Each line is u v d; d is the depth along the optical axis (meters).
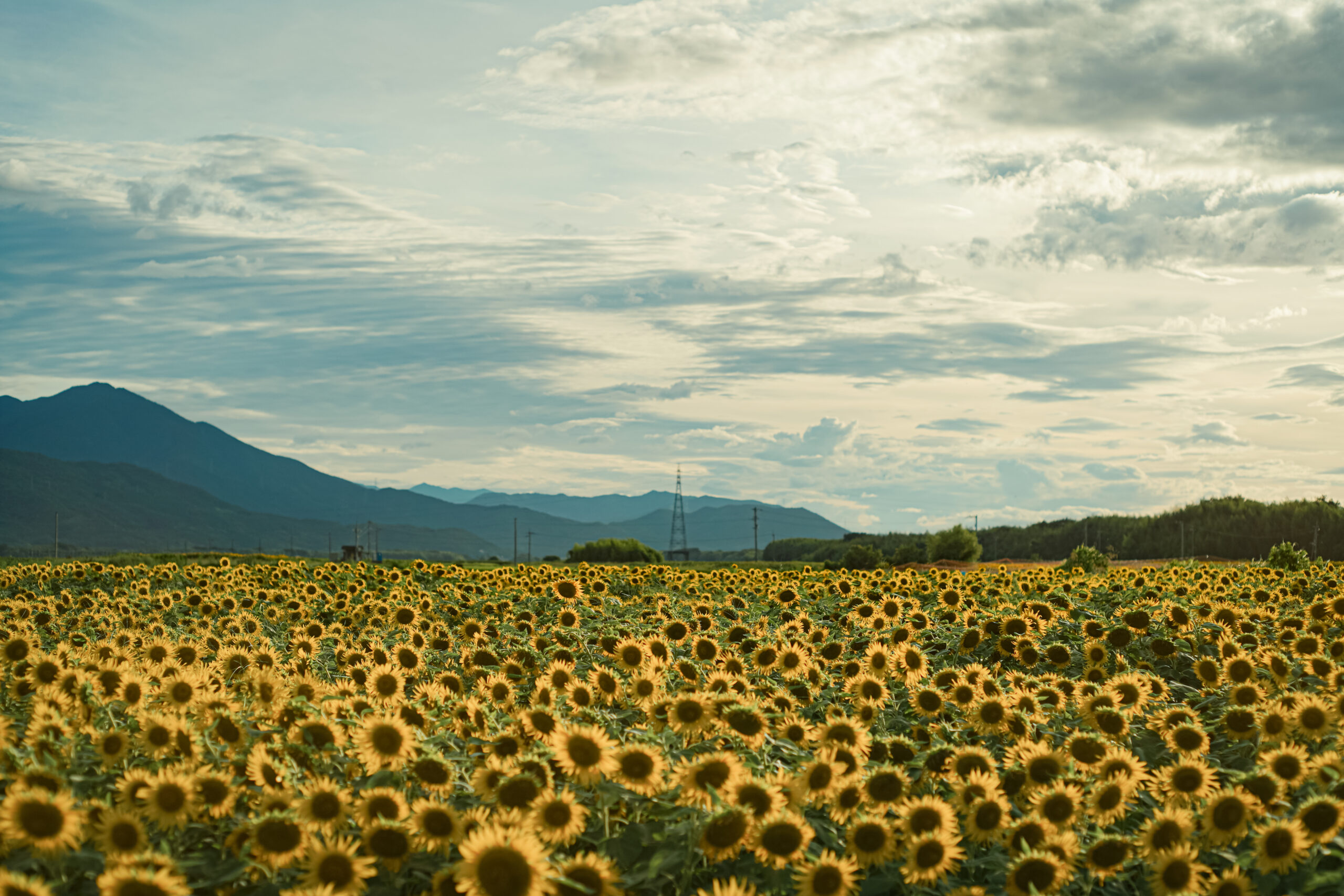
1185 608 13.37
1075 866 5.77
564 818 5.41
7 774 5.60
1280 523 104.00
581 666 10.91
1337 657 11.17
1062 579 19.97
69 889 4.99
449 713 7.57
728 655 10.55
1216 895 5.59
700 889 5.46
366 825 5.41
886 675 10.05
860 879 5.72
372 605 15.83
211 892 5.20
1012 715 8.32
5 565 30.20
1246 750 8.24
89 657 8.44
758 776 6.44
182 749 6.08
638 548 87.56
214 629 14.29
